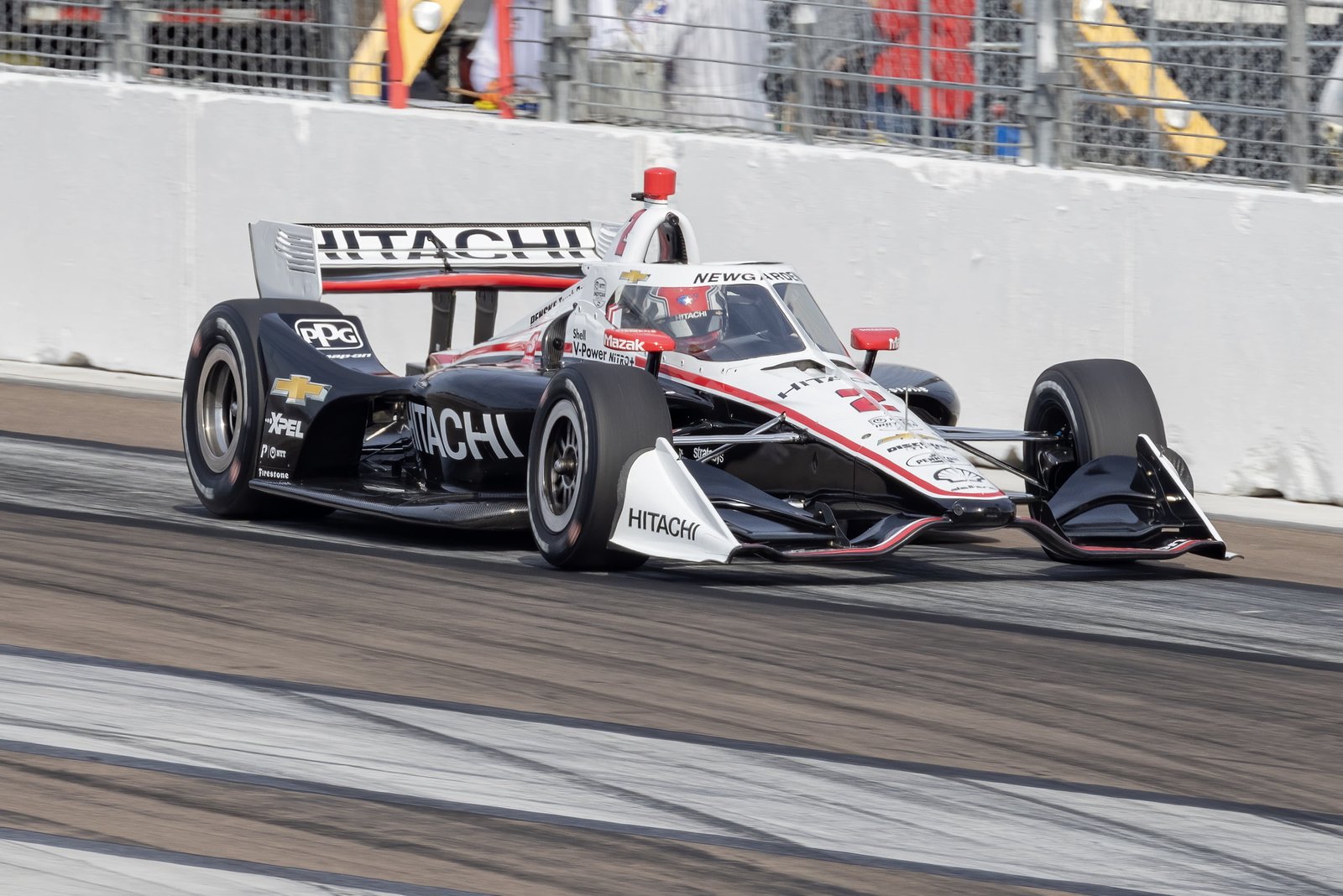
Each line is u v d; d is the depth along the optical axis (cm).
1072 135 3553
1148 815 1581
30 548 2536
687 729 1778
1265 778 1697
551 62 4084
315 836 1466
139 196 4369
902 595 2450
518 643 2083
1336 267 3181
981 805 1591
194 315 4325
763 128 3894
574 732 1756
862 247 3666
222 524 2867
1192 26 3431
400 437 3156
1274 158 3369
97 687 1856
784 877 1412
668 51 3975
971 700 1917
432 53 4253
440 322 3331
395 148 4125
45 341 4512
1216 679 2048
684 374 2622
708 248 3847
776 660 2042
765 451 2566
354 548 2675
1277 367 3262
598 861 1432
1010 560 2784
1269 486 3297
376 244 3150
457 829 1491
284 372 2845
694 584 2453
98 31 4525
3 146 4525
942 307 3591
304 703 1822
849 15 3762
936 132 3694
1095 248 3419
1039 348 3494
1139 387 2733
